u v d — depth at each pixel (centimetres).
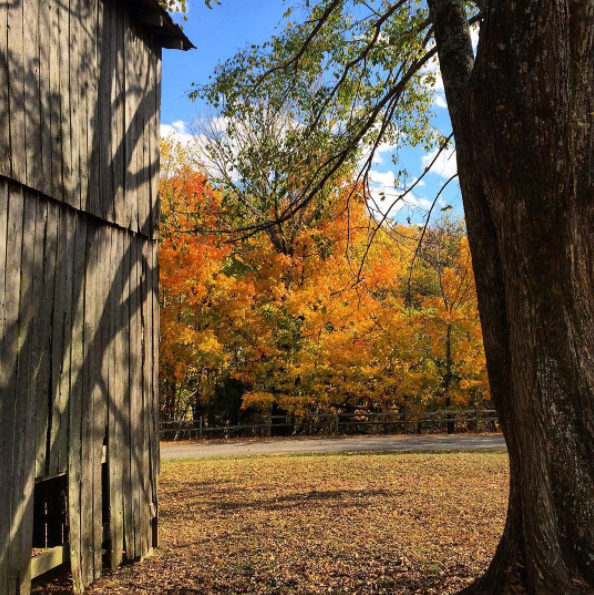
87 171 620
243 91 931
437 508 927
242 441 2119
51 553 550
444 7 477
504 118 377
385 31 814
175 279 1780
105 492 674
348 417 2445
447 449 1739
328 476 1309
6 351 493
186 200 1527
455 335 2025
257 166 904
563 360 373
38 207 540
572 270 375
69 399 584
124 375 700
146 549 734
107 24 672
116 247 688
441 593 531
